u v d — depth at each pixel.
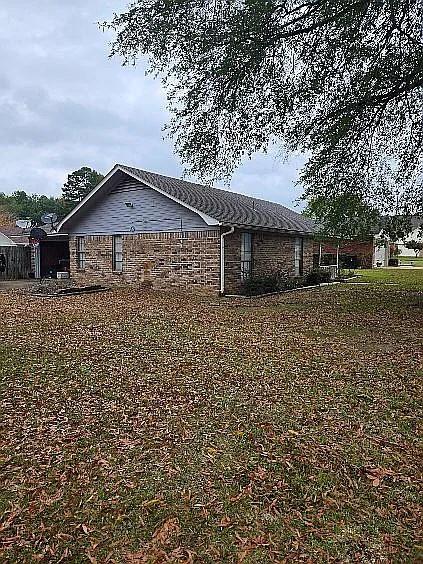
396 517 2.89
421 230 12.60
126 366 6.15
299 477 3.36
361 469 3.50
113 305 12.65
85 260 19.19
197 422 4.34
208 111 10.33
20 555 2.53
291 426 4.29
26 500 3.05
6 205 61.66
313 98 10.23
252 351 7.14
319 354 7.01
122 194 17.62
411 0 8.48
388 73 9.83
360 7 8.65
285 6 8.69
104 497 3.09
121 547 2.59
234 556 2.51
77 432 4.11
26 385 5.31
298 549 2.57
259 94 10.07
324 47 9.48
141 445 3.86
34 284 19.72
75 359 6.44
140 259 17.31
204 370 6.03
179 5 8.54
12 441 3.92
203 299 14.38
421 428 4.29
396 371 6.11
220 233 15.13
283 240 19.03
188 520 2.83
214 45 9.11
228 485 3.24
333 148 11.16
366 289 18.02
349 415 4.57
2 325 9.05
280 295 15.75
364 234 13.12
